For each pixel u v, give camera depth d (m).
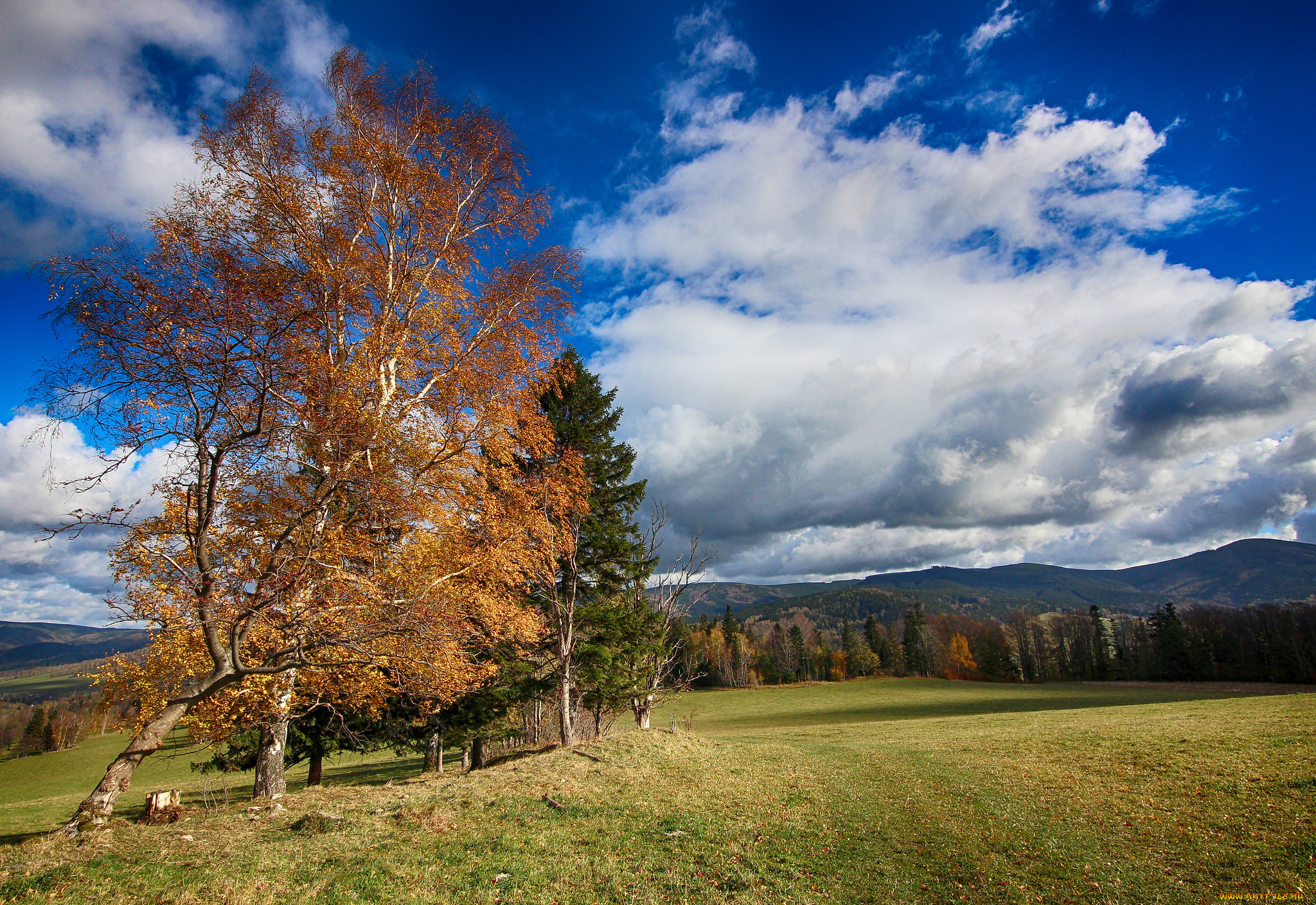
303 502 11.66
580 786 13.43
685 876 8.13
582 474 19.98
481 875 8.24
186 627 11.02
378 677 14.10
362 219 14.77
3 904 7.27
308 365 10.98
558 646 19.64
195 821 11.32
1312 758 13.23
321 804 12.60
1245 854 8.07
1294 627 71.38
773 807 11.80
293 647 10.69
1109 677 91.38
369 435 11.44
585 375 23.67
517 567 16.83
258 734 18.02
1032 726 27.78
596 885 7.87
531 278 16.31
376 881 8.04
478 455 15.94
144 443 9.10
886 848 9.23
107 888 7.74
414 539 14.90
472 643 17.12
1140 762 15.16
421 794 13.20
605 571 22.39
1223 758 14.41
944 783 14.32
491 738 20.14
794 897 7.37
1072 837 9.40
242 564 10.36
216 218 12.29
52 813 26.86
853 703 68.19
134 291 9.30
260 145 13.58
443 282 15.68
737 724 52.19
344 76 14.90
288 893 7.68
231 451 10.02
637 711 24.58
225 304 9.87
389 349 13.98
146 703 12.74
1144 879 7.52
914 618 121.12
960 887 7.60
